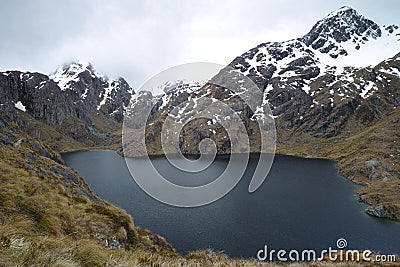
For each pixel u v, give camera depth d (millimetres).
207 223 62438
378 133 178750
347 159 158000
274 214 71000
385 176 117688
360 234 61438
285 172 131250
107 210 19812
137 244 18359
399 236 60562
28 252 6113
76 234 14836
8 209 12555
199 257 17625
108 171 123875
